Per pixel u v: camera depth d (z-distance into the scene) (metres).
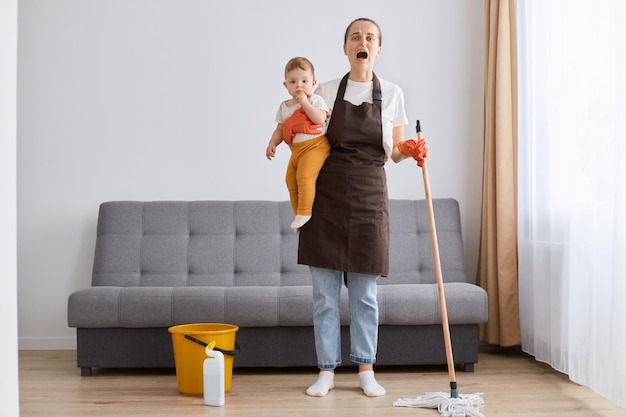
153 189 4.45
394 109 3.16
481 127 4.50
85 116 4.44
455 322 3.58
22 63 4.42
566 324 3.25
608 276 2.77
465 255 4.48
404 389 3.24
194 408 2.90
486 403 2.96
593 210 2.89
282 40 4.48
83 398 3.09
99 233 4.21
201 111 4.47
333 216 3.09
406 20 4.50
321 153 3.11
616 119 2.60
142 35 4.46
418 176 4.48
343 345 3.62
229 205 4.29
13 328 1.84
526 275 3.90
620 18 2.57
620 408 2.86
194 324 3.38
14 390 1.84
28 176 4.41
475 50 4.52
